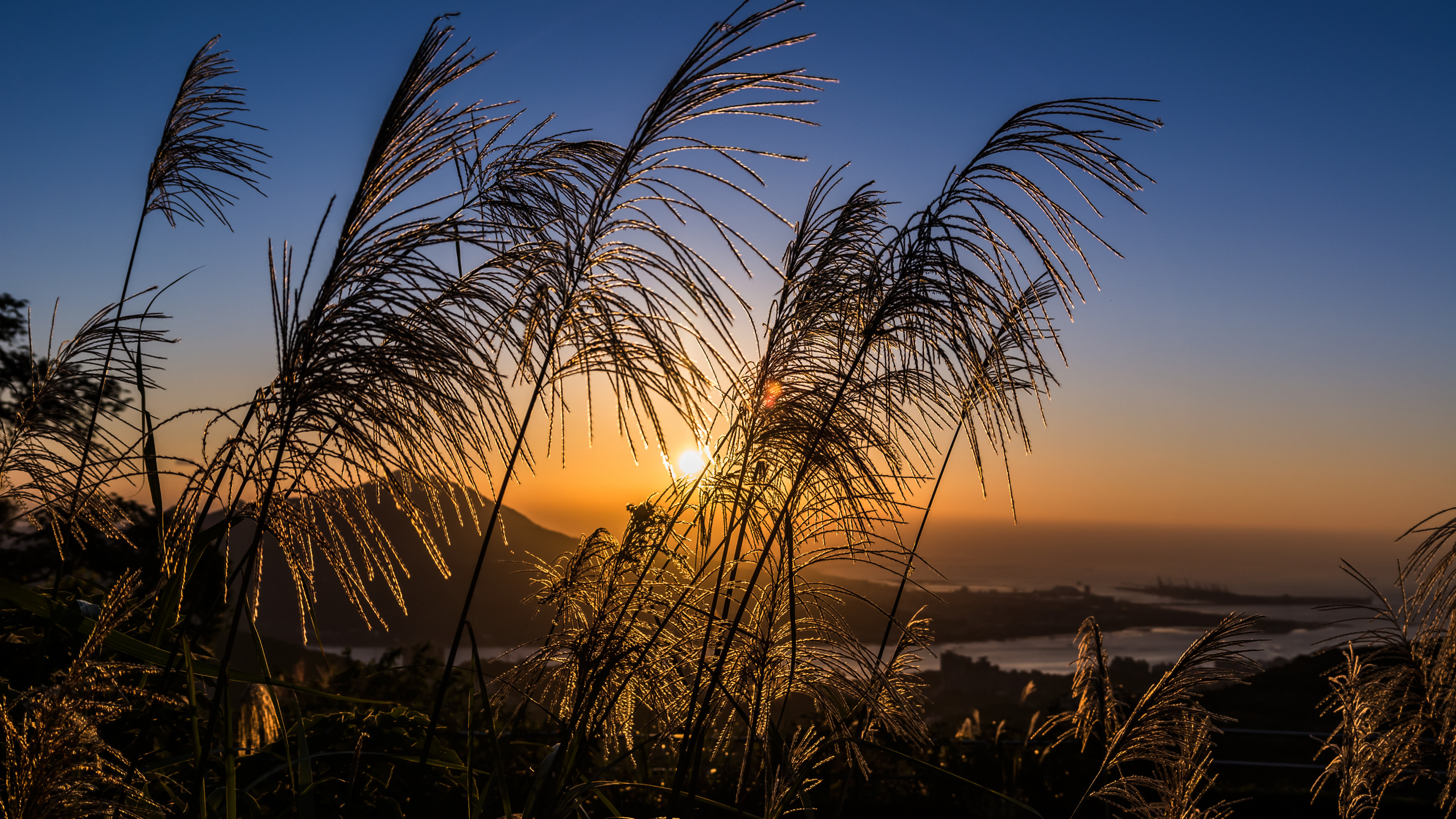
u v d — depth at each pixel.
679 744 2.63
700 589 2.44
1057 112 2.18
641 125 2.15
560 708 2.36
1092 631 4.08
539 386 2.12
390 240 2.02
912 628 2.78
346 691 4.17
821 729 2.70
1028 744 5.83
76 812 1.69
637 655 2.30
